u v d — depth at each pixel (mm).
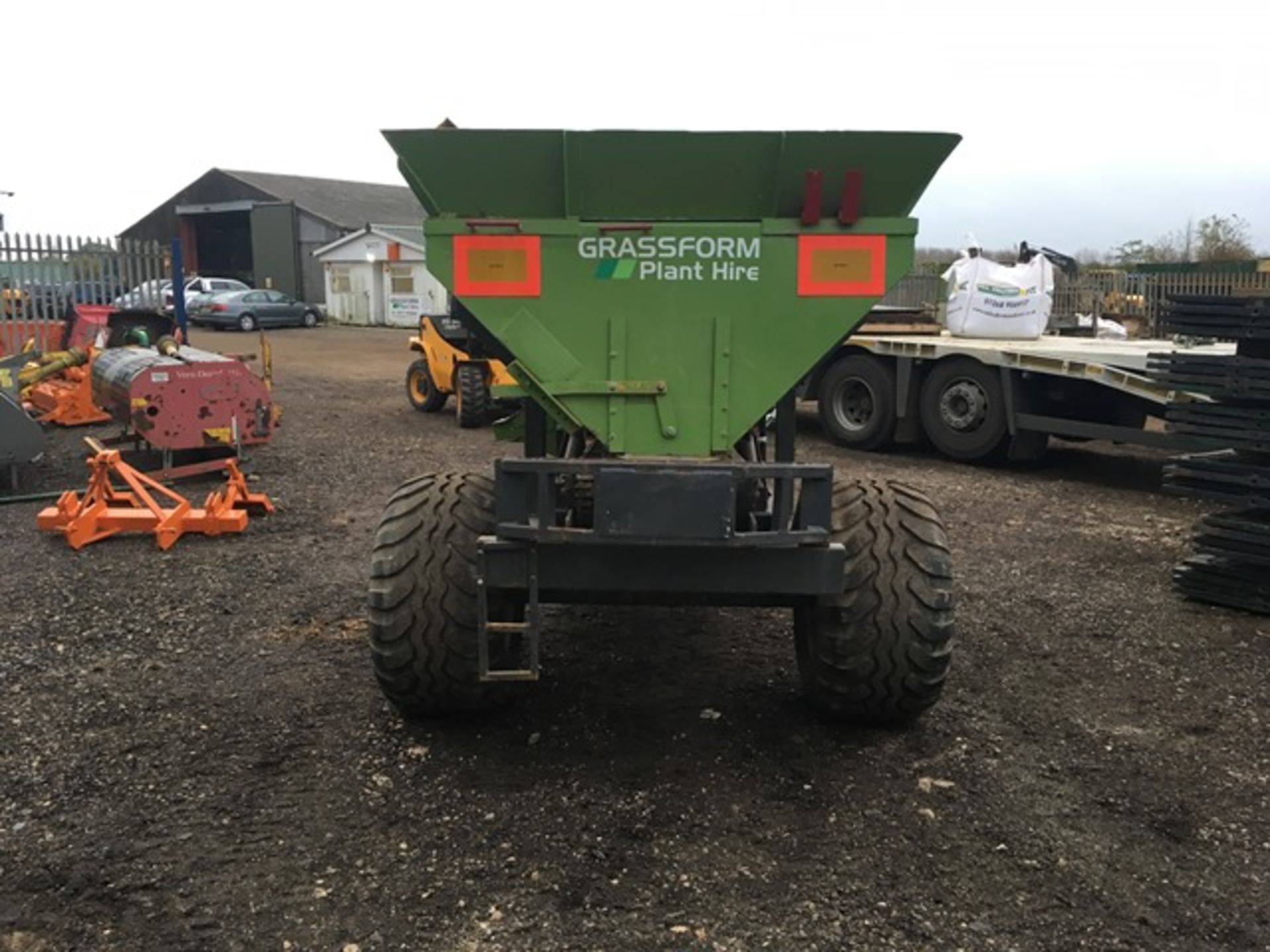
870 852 3361
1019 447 10453
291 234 47406
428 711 4148
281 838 3393
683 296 3799
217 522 7215
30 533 7332
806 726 4266
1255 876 3275
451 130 3623
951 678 4871
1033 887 3193
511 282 3793
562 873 3217
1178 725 4410
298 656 4996
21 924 2936
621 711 4379
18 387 9938
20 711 4340
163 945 2861
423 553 3961
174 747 4027
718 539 3512
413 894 3107
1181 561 6805
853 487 4215
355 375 20297
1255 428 5879
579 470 3545
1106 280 24531
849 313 3793
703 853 3334
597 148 3633
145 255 16281
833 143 3611
